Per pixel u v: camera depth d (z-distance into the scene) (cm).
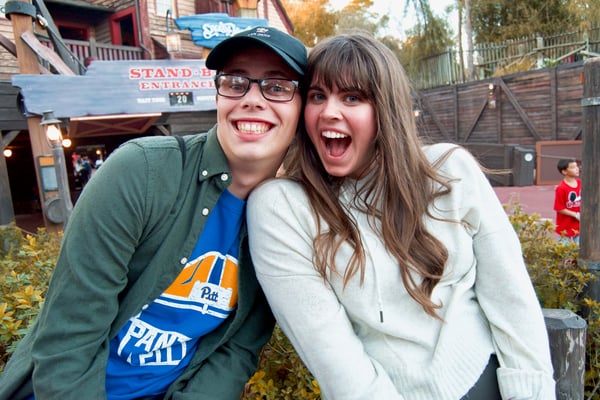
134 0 1047
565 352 159
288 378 185
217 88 127
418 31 1723
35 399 116
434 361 122
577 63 1049
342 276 125
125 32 1213
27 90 567
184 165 124
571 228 480
